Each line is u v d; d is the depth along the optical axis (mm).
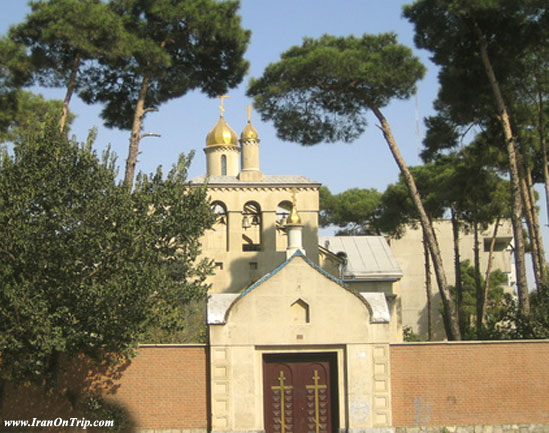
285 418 24531
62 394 23984
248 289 24391
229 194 44969
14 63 30359
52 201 21562
